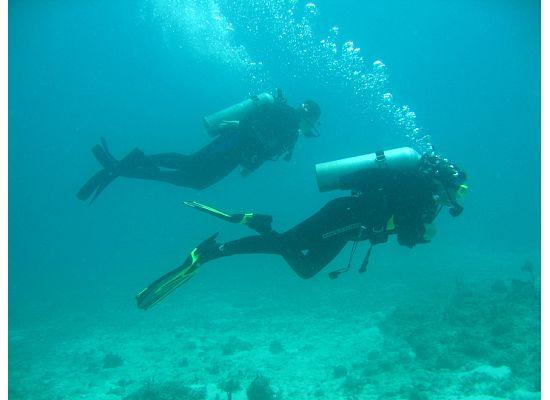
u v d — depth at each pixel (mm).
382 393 5840
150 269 27766
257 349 8852
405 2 53844
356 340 8688
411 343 7777
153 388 6367
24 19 47344
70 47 67562
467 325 8094
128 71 83812
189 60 74438
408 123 12797
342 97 67188
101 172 4512
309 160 71938
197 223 54250
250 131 4488
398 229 3463
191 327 11469
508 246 23844
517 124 105438
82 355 9781
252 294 15719
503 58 75125
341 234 3533
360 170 3604
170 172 4555
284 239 3504
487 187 72750
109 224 83750
